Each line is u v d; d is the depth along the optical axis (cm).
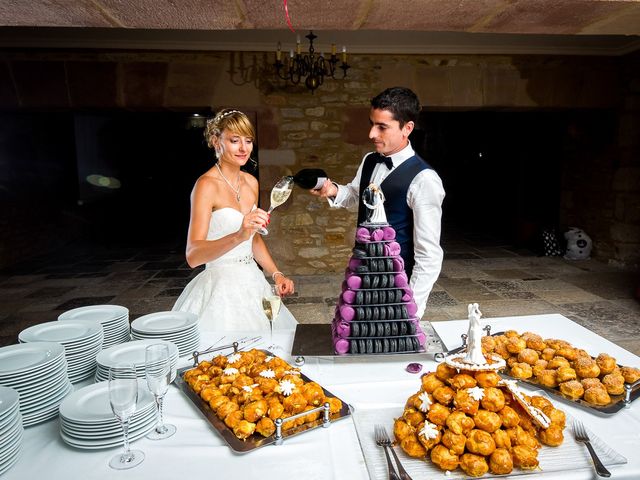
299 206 571
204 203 198
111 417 112
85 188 893
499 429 103
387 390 136
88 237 884
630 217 586
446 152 1119
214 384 132
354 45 532
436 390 110
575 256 643
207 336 179
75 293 521
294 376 131
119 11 196
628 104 570
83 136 880
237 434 112
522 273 573
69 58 517
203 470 102
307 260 584
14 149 683
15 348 134
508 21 214
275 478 100
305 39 507
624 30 226
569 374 133
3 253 652
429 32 482
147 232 884
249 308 207
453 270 596
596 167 627
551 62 567
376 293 148
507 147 818
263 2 188
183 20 210
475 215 972
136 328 163
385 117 193
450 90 561
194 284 217
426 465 103
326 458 106
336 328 156
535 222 722
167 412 126
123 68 522
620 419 120
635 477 99
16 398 109
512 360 149
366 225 151
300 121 553
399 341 150
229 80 536
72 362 147
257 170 561
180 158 963
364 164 228
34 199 736
